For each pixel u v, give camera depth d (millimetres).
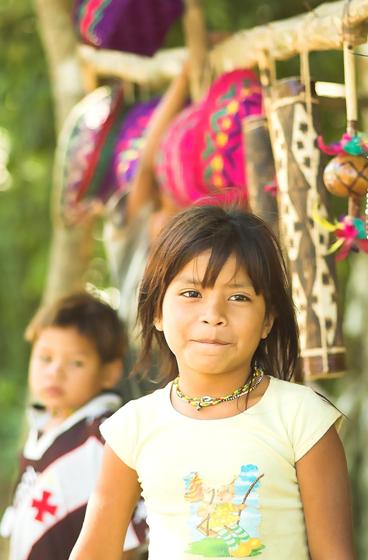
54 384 3367
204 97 3482
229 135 3326
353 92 2611
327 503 2096
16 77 6516
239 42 3248
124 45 4262
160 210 4137
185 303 2137
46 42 5461
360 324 5277
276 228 2838
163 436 2180
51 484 3236
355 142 2562
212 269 2098
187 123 3561
